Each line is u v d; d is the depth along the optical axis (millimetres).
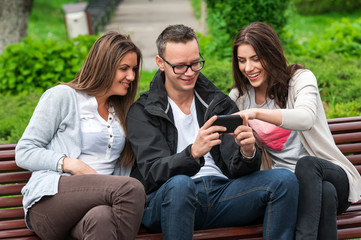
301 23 24219
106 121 4344
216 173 4414
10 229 4246
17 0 13500
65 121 4141
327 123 4672
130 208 3711
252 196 3973
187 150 3965
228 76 8742
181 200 3771
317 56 10852
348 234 4297
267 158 4633
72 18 17047
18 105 8844
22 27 13758
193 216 3846
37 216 3912
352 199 4223
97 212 3627
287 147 4441
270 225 3881
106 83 4207
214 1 10828
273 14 10578
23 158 4012
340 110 7184
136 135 4277
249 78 4484
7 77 9859
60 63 10008
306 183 3979
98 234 3592
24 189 4004
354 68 9305
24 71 9797
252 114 3957
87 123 4238
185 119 4434
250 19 10562
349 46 11047
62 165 3986
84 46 10367
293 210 3895
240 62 4496
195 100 4531
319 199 3932
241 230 4105
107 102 4418
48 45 10133
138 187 3756
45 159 3980
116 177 3820
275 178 3908
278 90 4422
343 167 4273
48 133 4105
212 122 3898
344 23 11758
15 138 7074
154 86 4371
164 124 4336
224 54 10570
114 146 4305
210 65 9555
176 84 4309
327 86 8570
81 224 3693
